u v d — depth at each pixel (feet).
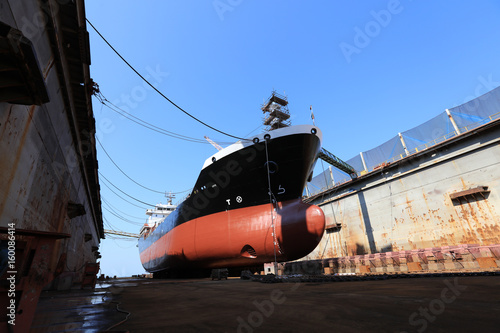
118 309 16.98
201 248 64.49
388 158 106.22
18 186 21.04
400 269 57.16
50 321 13.00
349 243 107.24
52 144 29.81
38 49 22.44
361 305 14.20
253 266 61.82
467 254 52.65
